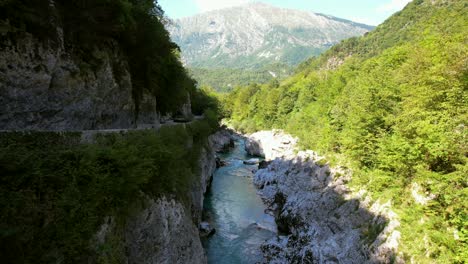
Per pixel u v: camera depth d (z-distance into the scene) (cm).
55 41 1597
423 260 1462
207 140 4834
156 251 1466
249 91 13275
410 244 1572
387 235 1738
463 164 1603
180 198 1928
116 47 2267
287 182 3669
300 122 6316
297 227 2639
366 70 5447
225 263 2252
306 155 3825
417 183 1817
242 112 11638
